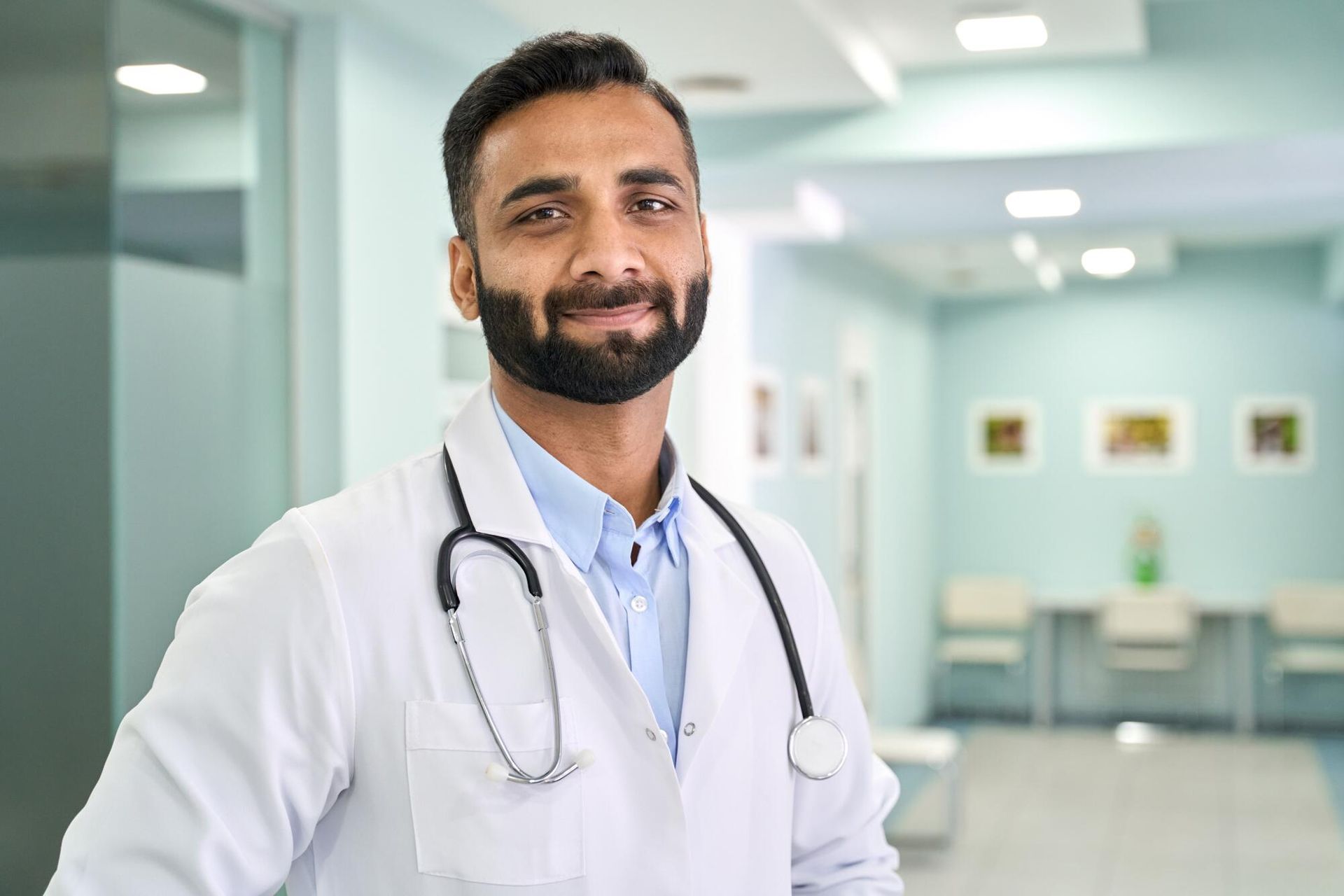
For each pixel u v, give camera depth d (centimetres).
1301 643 837
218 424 273
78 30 242
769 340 600
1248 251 858
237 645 97
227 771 96
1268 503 854
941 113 420
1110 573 888
